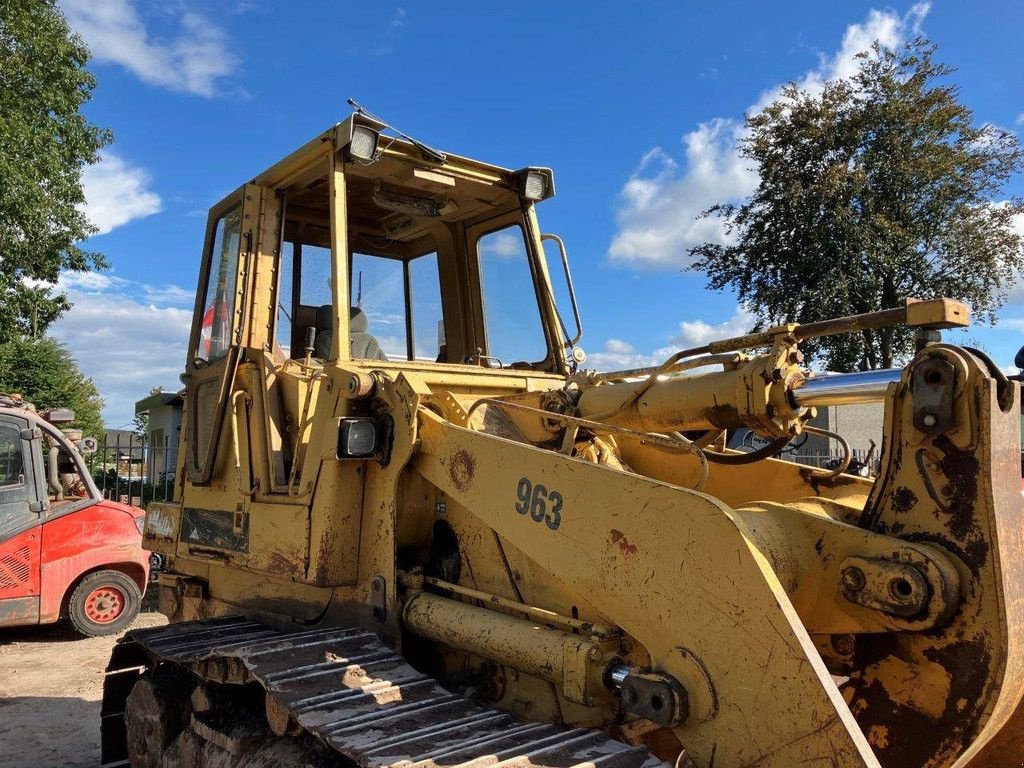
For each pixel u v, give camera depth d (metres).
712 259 21.89
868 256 19.59
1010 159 20.16
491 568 3.29
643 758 2.52
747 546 2.28
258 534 4.02
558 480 2.84
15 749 5.65
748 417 2.95
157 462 14.23
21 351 26.86
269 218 4.54
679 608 2.41
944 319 2.40
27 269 17.17
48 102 16.89
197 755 3.70
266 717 3.48
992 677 2.25
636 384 3.46
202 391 4.89
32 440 8.98
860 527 2.51
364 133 3.97
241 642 3.69
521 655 2.94
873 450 3.94
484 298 5.26
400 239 5.41
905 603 2.30
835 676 2.89
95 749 5.65
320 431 3.67
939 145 20.23
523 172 4.87
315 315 4.96
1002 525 2.25
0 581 8.59
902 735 2.45
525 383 4.39
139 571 9.52
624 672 2.72
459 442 3.26
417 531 3.55
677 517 2.46
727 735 2.27
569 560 2.75
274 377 4.19
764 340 2.93
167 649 3.78
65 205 17.36
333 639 3.32
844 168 19.59
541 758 2.47
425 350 5.35
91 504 9.26
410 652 3.48
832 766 2.05
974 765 2.95
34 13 16.78
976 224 20.09
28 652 8.54
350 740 2.59
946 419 2.28
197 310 5.10
